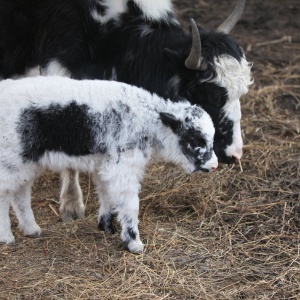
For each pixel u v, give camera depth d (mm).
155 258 7113
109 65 7840
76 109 6773
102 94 6855
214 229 7781
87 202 8508
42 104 6746
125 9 7832
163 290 6637
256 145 9750
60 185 8539
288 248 7426
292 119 10625
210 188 8664
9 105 6750
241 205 8312
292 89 11508
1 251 7152
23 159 6824
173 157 7043
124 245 7199
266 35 13688
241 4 8102
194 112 6855
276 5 15148
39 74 8359
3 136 6734
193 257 7188
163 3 7926
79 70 7855
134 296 6516
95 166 7043
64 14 7816
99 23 7758
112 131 6832
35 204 8516
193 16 14438
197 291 6629
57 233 7594
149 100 6934
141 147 6910
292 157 9484
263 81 11805
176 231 7660
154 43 7703
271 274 6980
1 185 6918
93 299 6457
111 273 6855
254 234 7715
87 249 7262
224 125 7531
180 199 8461
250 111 10812
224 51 7398
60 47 7887
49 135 6797
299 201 8367
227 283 6809
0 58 8227
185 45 7574
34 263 6984
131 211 7031
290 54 12867
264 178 8953
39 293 6520
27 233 7473
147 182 8828
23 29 8016
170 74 7574
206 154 6871
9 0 7961
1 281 6676
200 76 7375
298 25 14203
